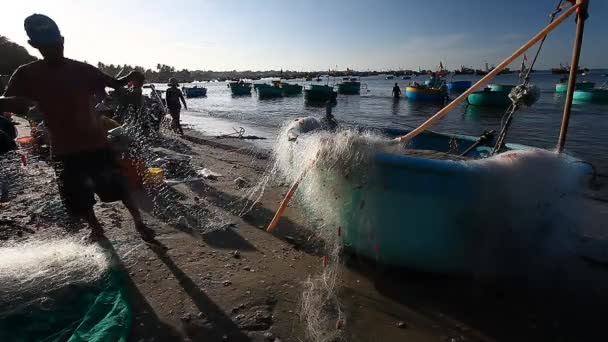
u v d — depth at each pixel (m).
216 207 5.10
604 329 2.76
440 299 3.07
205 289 3.08
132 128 8.62
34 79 3.01
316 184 3.43
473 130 17.89
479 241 3.04
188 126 16.88
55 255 3.49
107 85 3.40
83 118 3.21
